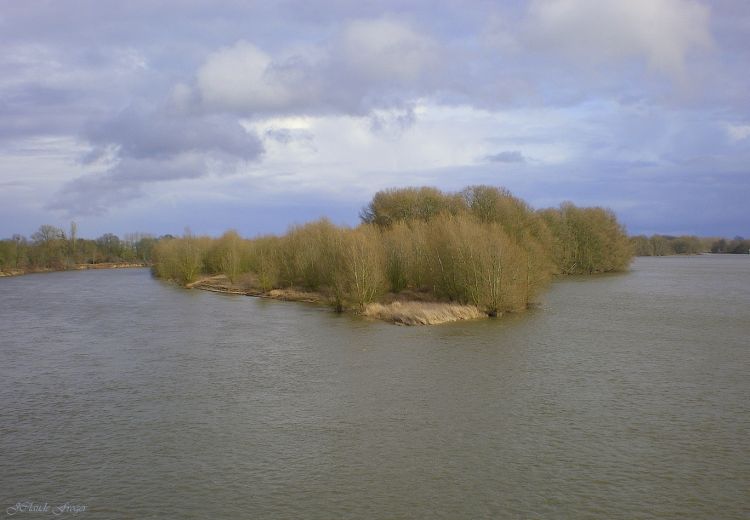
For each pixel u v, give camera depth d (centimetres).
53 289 10325
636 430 2725
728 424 2797
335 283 7000
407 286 7625
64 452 2502
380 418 2908
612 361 4103
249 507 2023
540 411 3003
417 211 9625
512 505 2030
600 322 5866
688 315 6381
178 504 2047
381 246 7475
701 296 8338
